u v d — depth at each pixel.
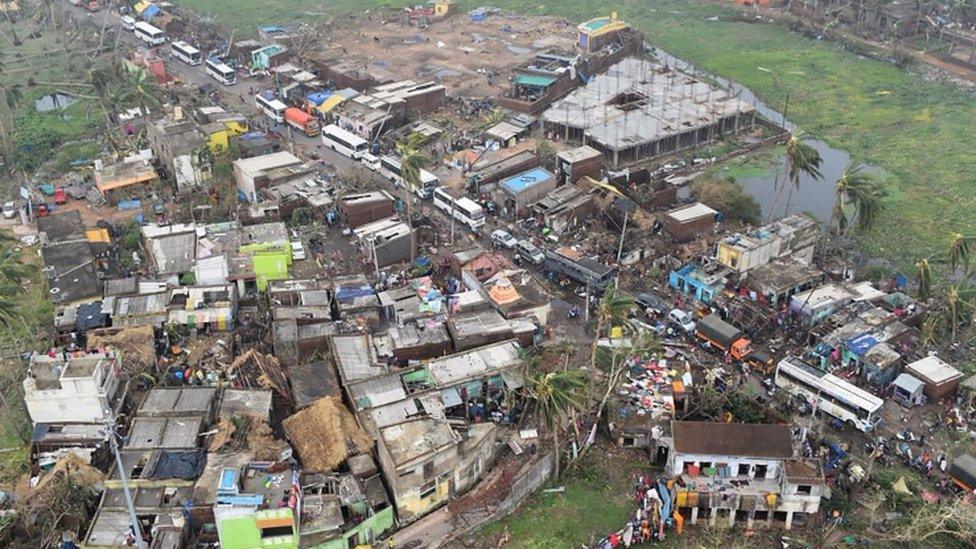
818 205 124.88
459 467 69.75
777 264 101.38
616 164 133.88
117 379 79.31
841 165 137.00
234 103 159.25
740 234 103.06
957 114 154.25
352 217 110.81
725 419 78.19
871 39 192.88
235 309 93.12
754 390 83.94
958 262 99.38
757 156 140.12
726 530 69.00
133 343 83.94
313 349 85.69
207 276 96.31
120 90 137.12
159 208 118.31
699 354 89.25
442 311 90.44
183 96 159.50
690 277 98.44
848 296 94.56
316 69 169.75
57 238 105.19
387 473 68.44
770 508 67.75
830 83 172.00
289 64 172.12
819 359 87.25
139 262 103.88
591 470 74.50
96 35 197.00
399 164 123.88
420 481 67.25
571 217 112.81
